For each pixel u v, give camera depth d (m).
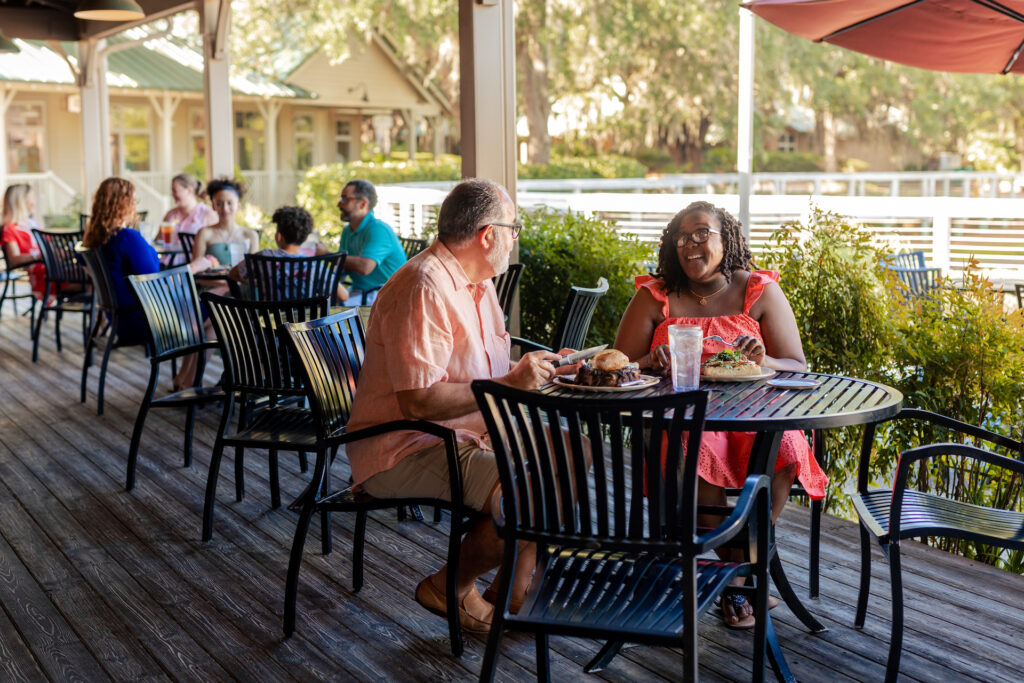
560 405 1.95
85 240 5.43
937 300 3.72
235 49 19.09
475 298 2.72
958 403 3.59
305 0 19.27
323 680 2.54
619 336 3.04
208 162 8.34
